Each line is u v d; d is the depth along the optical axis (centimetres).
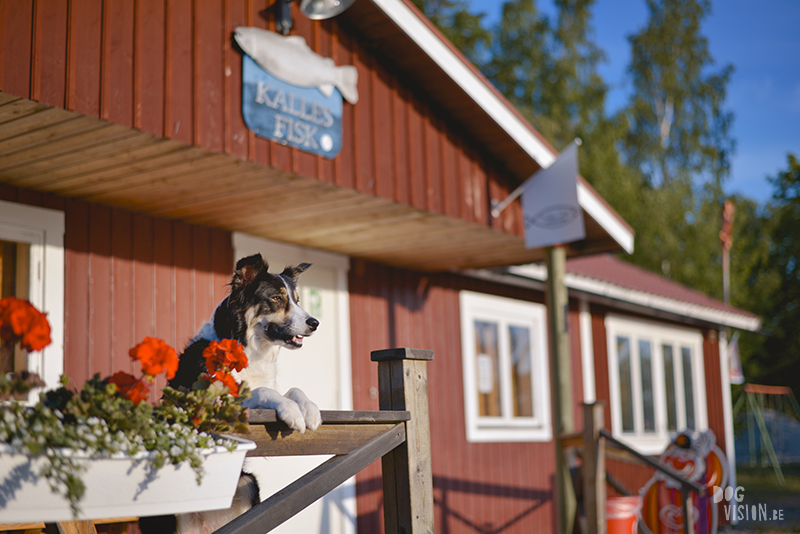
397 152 602
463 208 654
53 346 497
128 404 249
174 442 251
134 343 552
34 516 234
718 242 2914
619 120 2861
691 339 1427
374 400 749
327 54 557
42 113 387
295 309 376
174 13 448
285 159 502
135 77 420
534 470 967
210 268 615
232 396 275
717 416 1471
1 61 362
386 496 363
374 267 784
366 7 568
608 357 1173
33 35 376
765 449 2511
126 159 457
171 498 254
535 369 1004
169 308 579
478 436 882
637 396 1235
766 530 1301
